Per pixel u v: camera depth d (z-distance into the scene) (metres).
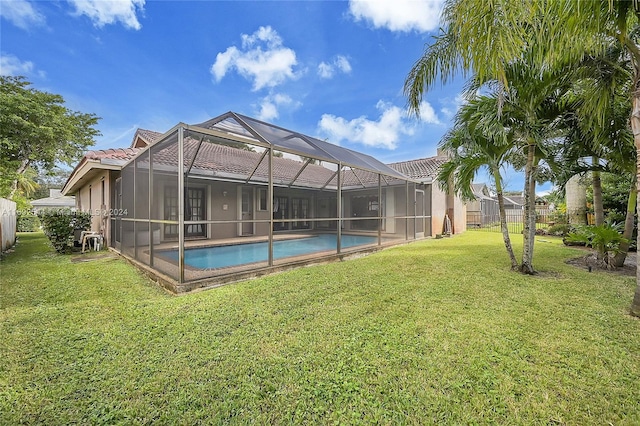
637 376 2.26
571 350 2.63
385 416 1.88
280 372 2.32
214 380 2.22
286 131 7.04
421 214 13.05
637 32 3.95
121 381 2.21
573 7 3.23
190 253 9.02
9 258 7.52
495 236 13.30
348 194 16.88
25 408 1.94
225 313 3.50
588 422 1.83
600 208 6.77
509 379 2.22
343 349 2.67
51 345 2.72
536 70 4.58
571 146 6.11
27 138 16.59
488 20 3.06
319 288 4.53
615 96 4.73
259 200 13.48
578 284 4.77
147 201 6.15
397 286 4.64
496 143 5.41
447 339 2.84
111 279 5.16
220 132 5.04
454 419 1.85
